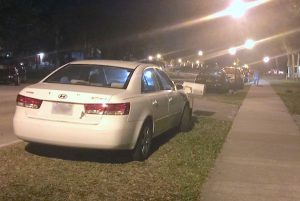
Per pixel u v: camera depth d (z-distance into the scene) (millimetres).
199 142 10664
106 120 7652
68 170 7566
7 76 30672
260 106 21281
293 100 25672
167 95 9930
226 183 7340
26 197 6160
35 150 8844
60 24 47656
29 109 7977
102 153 8859
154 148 9727
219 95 28641
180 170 7938
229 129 13172
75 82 8758
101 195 6387
